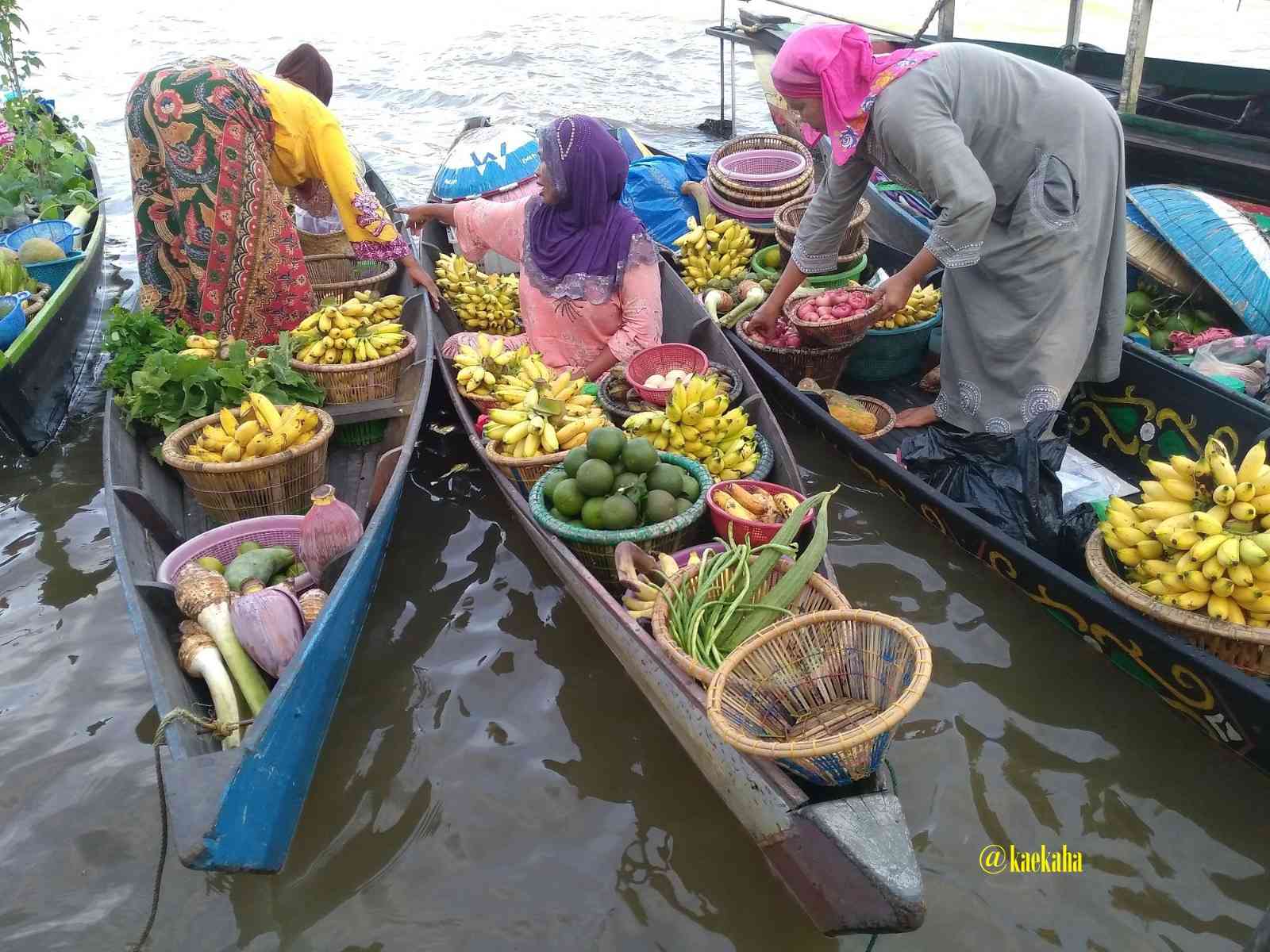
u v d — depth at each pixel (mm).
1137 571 3539
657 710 3686
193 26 18031
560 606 4469
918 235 6809
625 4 17547
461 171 6902
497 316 6277
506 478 4500
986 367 4711
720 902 3131
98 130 12555
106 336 5129
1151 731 3609
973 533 4082
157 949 3072
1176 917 2994
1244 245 5207
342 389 5121
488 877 3254
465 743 3775
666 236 7227
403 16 17656
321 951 3045
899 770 3525
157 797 3590
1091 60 8305
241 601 3498
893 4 11219
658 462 3922
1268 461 4262
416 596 4566
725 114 11766
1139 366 4777
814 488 5090
